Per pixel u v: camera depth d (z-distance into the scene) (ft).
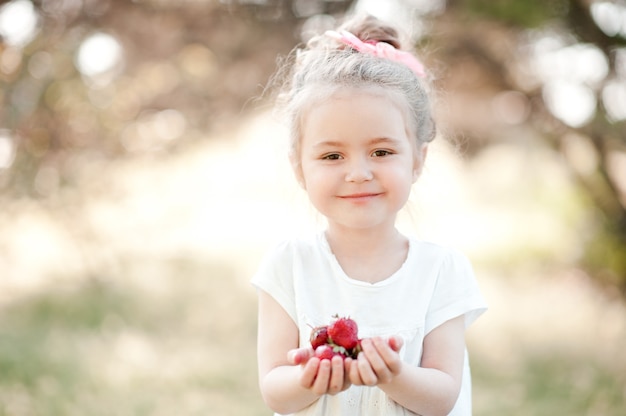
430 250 6.24
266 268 6.24
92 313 18.60
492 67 17.95
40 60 16.76
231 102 18.22
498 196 32.71
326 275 6.11
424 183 9.50
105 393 13.35
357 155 5.72
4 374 13.74
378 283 6.02
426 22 15.66
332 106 5.75
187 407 12.86
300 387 5.48
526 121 19.21
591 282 19.63
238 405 13.14
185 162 21.01
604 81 16.44
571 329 17.31
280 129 7.23
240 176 30.45
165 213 22.89
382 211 5.79
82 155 18.10
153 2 17.01
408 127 6.05
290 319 6.12
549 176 24.52
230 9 17.08
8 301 19.49
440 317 6.01
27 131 17.31
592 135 16.76
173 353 15.98
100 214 19.76
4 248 19.29
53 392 13.11
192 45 17.57
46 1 16.83
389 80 5.92
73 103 17.30
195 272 24.20
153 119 18.60
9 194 17.70
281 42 17.10
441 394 5.61
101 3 17.03
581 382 13.97
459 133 20.22
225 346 16.85
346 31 6.77
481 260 25.23
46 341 15.98
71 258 21.47
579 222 20.57
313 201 5.89
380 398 5.86
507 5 15.25
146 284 21.68
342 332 5.17
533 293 20.57
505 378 14.53
